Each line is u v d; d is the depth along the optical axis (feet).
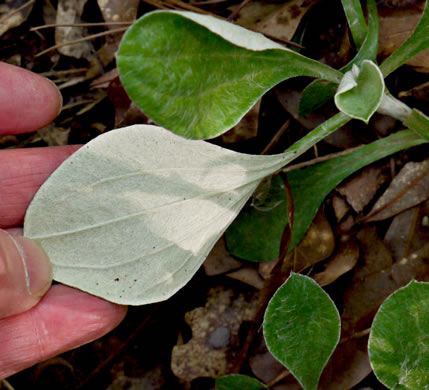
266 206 0.78
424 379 0.71
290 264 0.78
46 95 0.79
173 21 0.62
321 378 0.77
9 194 0.77
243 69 0.67
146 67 0.62
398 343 0.71
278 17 0.79
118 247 0.73
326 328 0.73
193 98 0.65
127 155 0.72
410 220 0.77
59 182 0.72
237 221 0.79
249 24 0.79
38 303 0.76
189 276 0.75
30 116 0.79
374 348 0.71
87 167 0.72
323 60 0.79
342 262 0.78
